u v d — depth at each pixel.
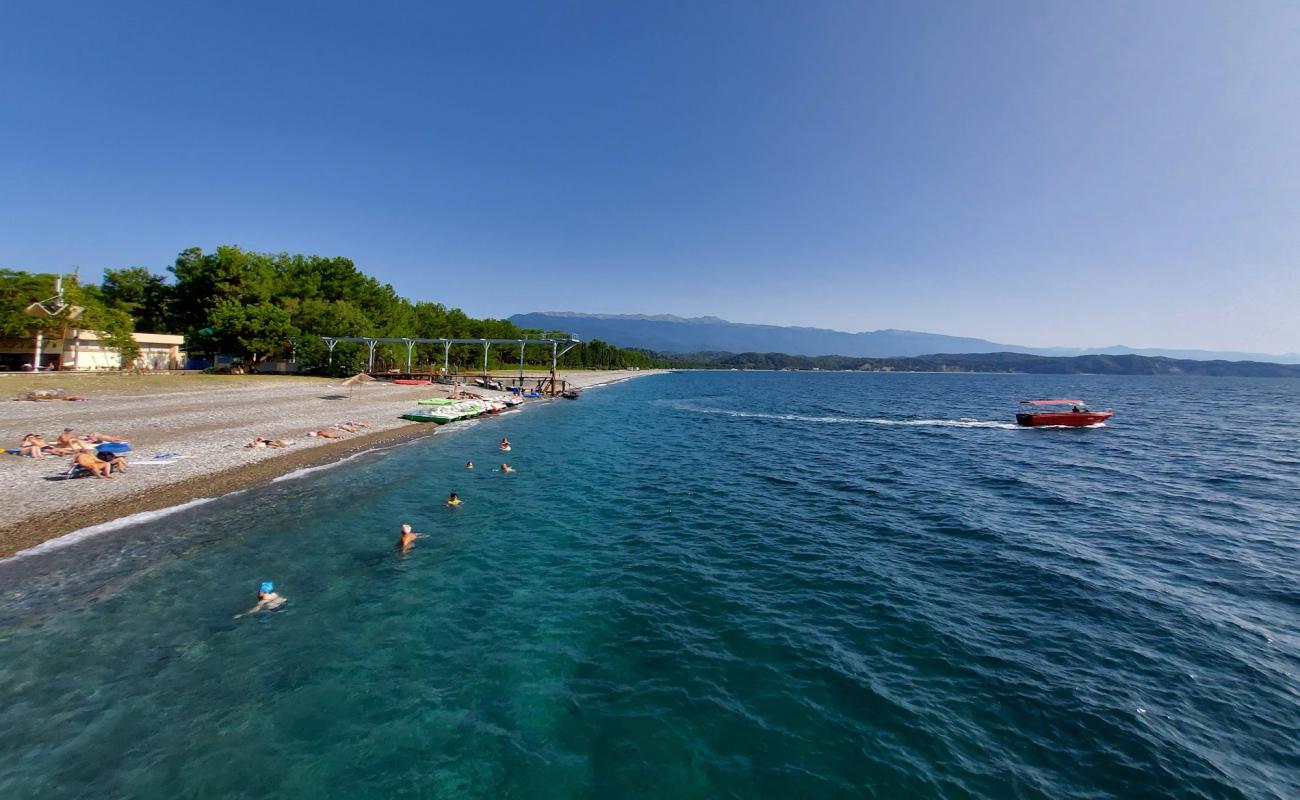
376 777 6.26
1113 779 6.57
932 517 17.33
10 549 11.81
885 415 52.38
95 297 53.69
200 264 59.34
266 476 19.08
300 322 61.31
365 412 35.72
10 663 8.00
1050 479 23.20
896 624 10.27
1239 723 7.61
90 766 6.20
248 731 6.89
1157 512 18.20
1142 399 82.19
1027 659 9.15
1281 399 83.69
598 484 21.00
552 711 7.54
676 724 7.34
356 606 10.38
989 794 6.30
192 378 46.38
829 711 7.70
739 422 45.00
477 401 43.88
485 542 14.15
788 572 12.67
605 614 10.41
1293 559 13.91
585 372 141.12
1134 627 10.30
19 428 22.31
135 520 13.93
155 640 8.82
